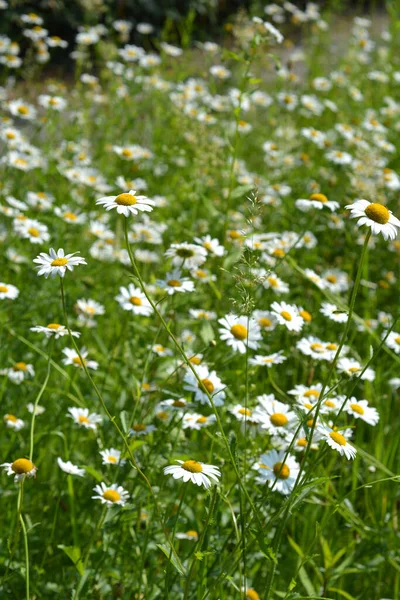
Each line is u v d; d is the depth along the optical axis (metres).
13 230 2.23
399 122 3.88
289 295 2.35
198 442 1.89
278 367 2.11
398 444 1.98
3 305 2.04
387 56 4.89
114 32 5.03
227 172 2.53
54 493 1.79
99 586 1.65
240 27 2.42
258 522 1.48
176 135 3.08
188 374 1.67
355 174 2.84
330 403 1.75
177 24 5.36
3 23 4.62
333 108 3.74
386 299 2.67
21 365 1.91
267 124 3.74
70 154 2.86
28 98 3.53
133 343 2.00
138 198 1.50
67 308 2.05
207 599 1.54
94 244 2.33
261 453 1.70
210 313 2.02
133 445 1.62
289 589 1.49
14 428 1.83
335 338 2.24
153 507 1.67
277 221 2.88
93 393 1.97
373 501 1.91
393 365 2.10
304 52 5.02
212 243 1.98
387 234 1.46
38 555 1.70
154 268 2.46
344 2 6.32
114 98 3.51
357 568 1.77
